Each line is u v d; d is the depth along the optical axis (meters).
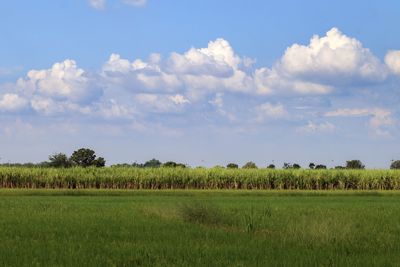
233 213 28.03
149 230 21.56
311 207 36.56
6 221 24.83
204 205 25.80
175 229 21.94
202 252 16.06
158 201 44.38
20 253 15.84
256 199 49.78
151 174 82.00
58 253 15.87
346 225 19.61
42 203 39.91
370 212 31.11
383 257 15.46
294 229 19.66
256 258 15.20
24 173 81.44
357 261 14.79
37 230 21.41
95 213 29.52
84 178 81.81
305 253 16.02
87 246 17.19
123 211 31.05
